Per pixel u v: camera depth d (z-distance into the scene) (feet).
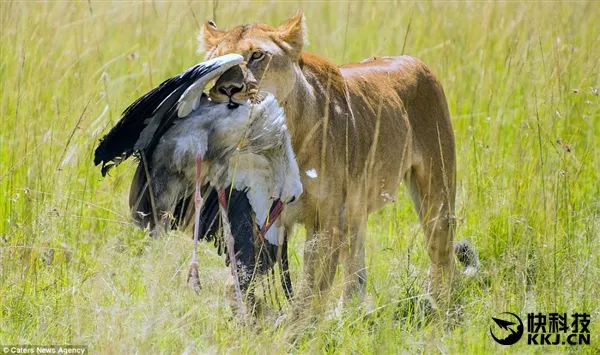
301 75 75.10
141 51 119.75
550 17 123.95
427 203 86.38
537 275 77.77
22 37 111.14
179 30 122.72
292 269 81.61
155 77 112.78
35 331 66.85
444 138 88.33
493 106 110.83
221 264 76.95
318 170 74.59
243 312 66.64
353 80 82.07
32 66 103.55
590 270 78.38
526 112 105.91
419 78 88.12
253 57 72.28
